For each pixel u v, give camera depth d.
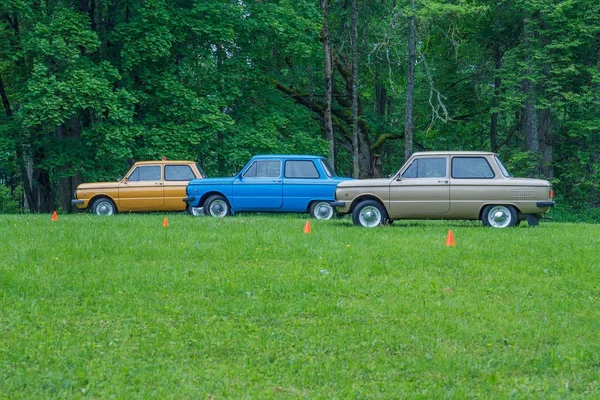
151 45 31.94
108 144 31.39
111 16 34.69
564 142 40.38
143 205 26.28
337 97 45.72
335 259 12.60
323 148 38.09
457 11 34.72
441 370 7.29
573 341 8.20
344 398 6.62
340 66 43.94
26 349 7.86
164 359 7.67
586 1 37.69
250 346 8.04
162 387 6.86
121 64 33.19
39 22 31.09
